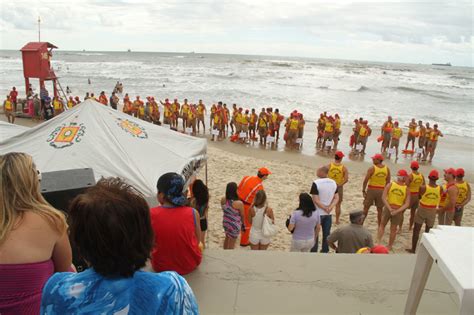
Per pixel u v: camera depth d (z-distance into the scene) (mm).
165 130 7641
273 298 3336
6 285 1710
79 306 1259
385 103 38500
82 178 3242
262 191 6988
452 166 17219
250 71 79312
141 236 1327
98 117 6812
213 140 20047
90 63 100562
